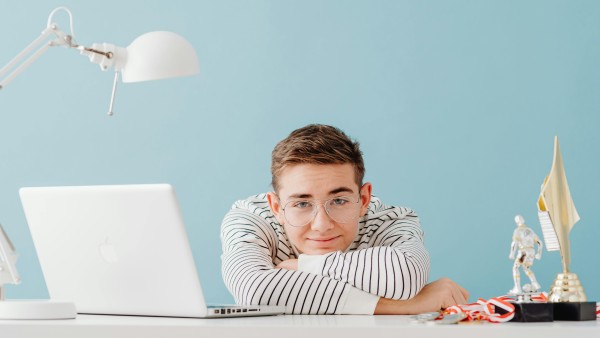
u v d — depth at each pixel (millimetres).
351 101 3316
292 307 1602
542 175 3195
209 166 3381
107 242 1438
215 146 3383
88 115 3455
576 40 3201
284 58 3361
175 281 1392
